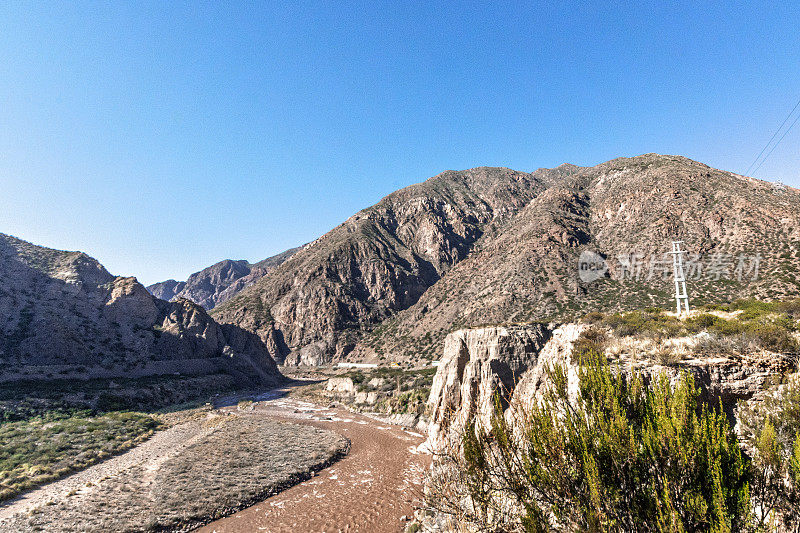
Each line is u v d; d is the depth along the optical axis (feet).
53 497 87.66
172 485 94.02
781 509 20.12
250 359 364.58
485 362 93.66
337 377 283.59
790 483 20.52
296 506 86.74
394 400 197.26
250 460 115.34
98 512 78.89
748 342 39.58
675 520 17.19
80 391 198.29
